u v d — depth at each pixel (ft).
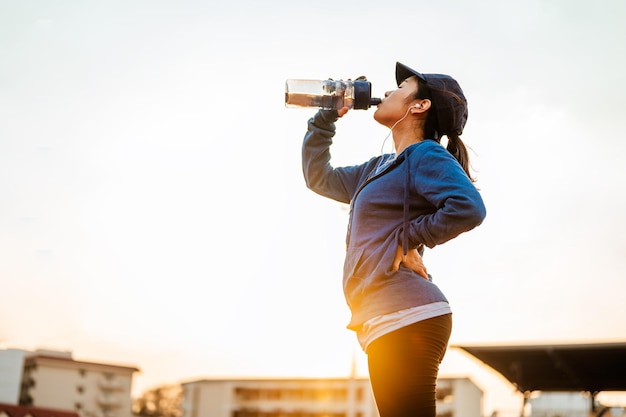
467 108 7.23
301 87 7.60
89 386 274.98
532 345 47.70
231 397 260.83
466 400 226.99
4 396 218.18
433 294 6.33
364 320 6.40
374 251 6.46
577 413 88.38
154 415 367.04
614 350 45.16
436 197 6.27
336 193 7.98
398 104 7.07
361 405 232.73
